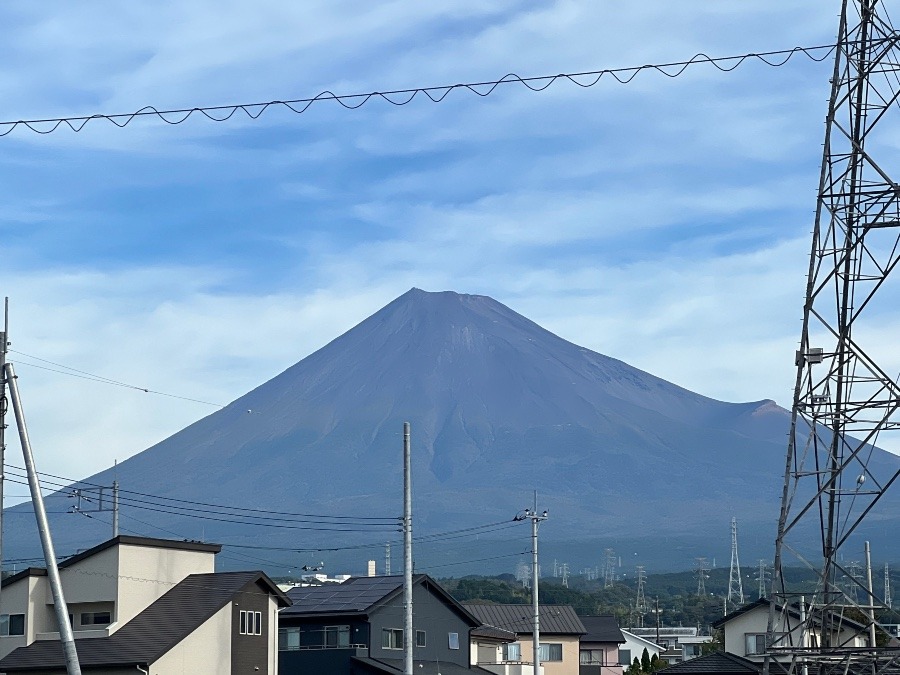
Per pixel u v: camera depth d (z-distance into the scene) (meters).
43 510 30.20
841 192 34.16
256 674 48.38
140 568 47.84
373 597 56.94
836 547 35.41
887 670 35.47
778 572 35.12
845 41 33.81
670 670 56.78
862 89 33.78
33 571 47.91
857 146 33.72
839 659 34.97
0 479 31.95
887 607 36.44
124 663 43.69
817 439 35.47
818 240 34.28
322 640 56.00
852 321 34.25
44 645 46.41
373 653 55.38
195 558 50.56
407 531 40.25
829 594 37.91
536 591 58.28
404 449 40.81
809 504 34.62
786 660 55.28
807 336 34.50
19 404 30.61
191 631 45.62
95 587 47.34
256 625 48.81
